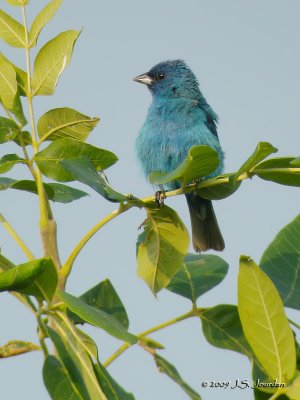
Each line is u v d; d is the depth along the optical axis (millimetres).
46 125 7297
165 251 7297
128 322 6898
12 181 7613
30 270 5465
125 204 6680
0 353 6160
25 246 6449
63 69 7363
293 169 6887
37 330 5848
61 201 8039
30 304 5965
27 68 7359
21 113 7160
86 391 5496
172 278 7387
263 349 5801
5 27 7469
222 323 6852
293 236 7254
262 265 7164
